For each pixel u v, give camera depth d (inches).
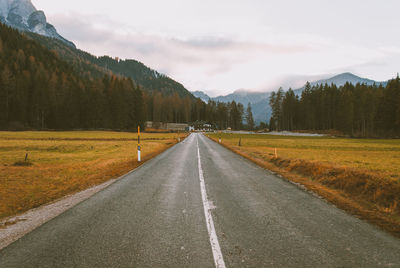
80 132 2691.9
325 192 267.3
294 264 113.0
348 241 139.5
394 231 155.9
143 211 194.7
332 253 124.3
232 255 121.3
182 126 5393.7
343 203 223.1
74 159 604.7
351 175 298.8
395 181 249.3
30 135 1851.6
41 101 2935.5
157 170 420.8
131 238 141.9
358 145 1403.8
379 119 2564.0
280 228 159.2
